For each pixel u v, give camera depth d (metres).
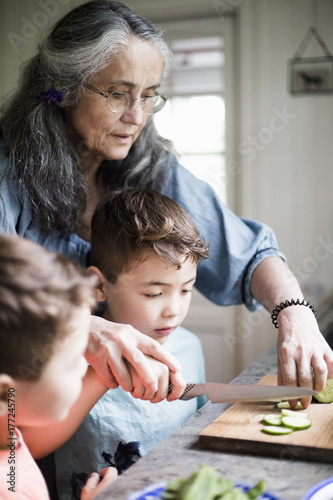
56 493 0.96
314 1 2.53
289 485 0.60
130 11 1.00
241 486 0.60
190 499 0.52
